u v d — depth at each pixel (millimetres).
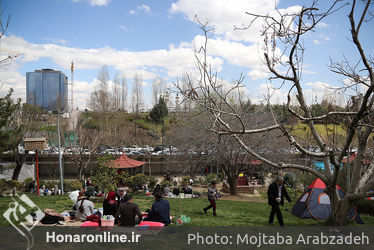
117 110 77875
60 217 8555
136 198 18906
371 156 16156
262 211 13961
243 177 26672
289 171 25156
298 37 7703
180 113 27469
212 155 21391
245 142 20484
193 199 18406
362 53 7223
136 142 63844
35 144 19703
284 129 7945
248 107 22250
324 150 9094
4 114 21672
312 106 14469
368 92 6801
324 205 11641
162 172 41781
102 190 15914
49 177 37062
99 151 44344
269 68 8086
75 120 53188
